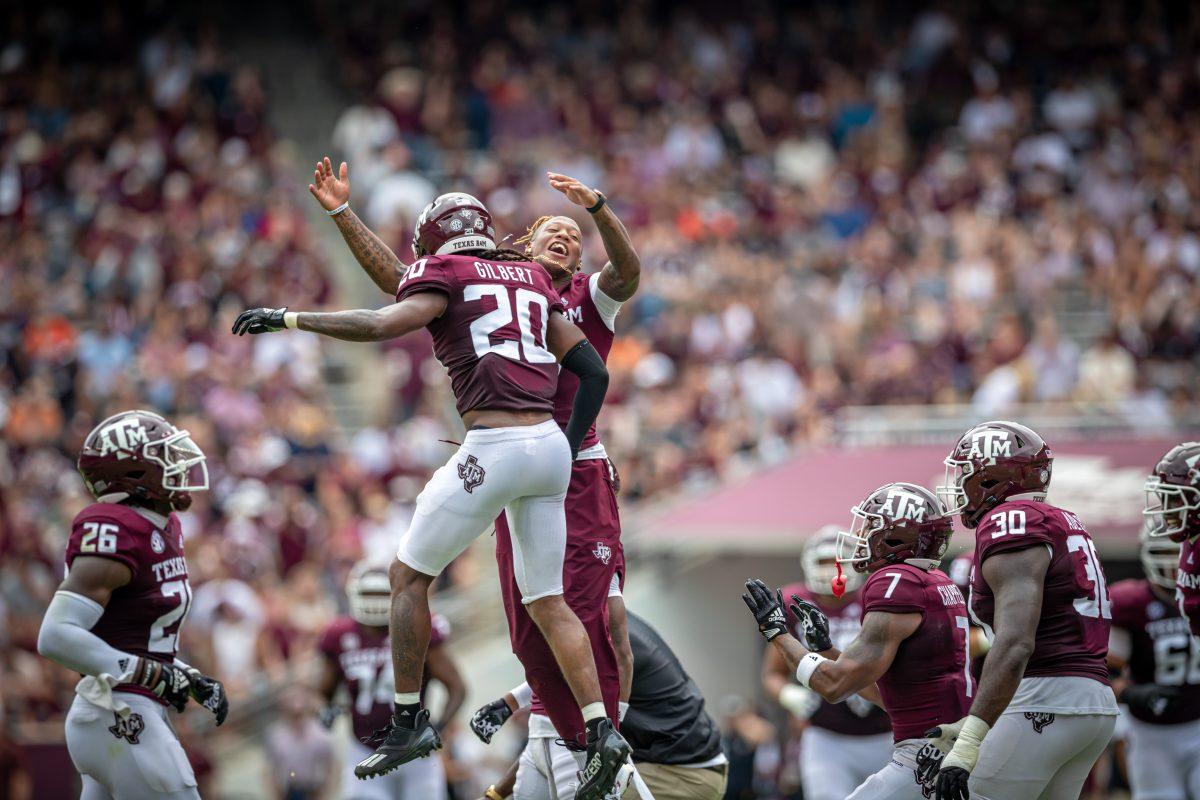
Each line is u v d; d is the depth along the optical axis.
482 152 79.94
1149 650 28.69
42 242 69.06
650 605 54.50
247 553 51.16
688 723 25.05
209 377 59.97
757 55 89.38
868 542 22.64
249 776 47.66
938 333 65.31
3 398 60.19
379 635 34.22
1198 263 70.94
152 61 80.00
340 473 56.28
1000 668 20.42
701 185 75.88
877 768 32.47
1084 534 21.69
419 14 90.00
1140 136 83.19
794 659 22.03
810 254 72.62
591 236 71.25
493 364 19.48
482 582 54.28
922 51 89.50
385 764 19.17
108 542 21.58
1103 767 40.69
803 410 60.00
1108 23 91.56
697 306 65.50
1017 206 77.81
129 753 21.75
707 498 53.91
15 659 47.97
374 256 22.69
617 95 83.75
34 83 79.62
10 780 43.25
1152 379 62.09
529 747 23.56
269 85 88.56
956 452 22.45
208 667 48.09
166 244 68.19
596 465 21.78
